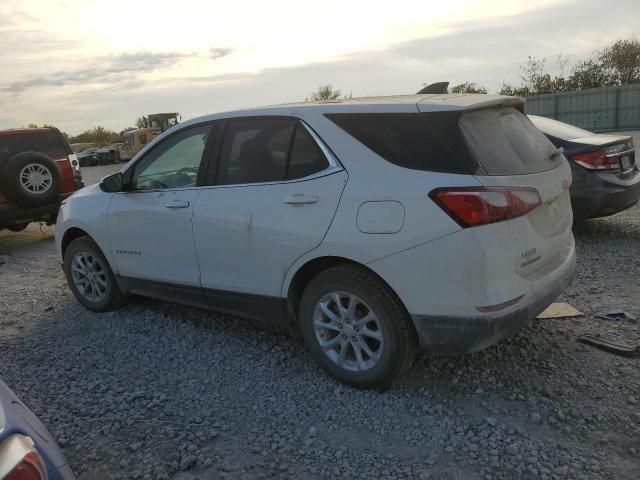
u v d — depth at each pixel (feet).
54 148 31.07
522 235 10.30
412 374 12.10
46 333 16.02
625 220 24.66
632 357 12.23
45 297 19.71
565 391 11.08
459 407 10.81
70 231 17.37
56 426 11.00
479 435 9.91
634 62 104.17
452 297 10.05
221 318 16.10
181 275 14.21
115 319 16.61
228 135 13.32
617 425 9.91
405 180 10.38
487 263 9.78
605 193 20.16
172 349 14.26
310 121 11.85
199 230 13.35
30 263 26.05
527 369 12.05
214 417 11.04
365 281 10.91
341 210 10.98
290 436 10.27
